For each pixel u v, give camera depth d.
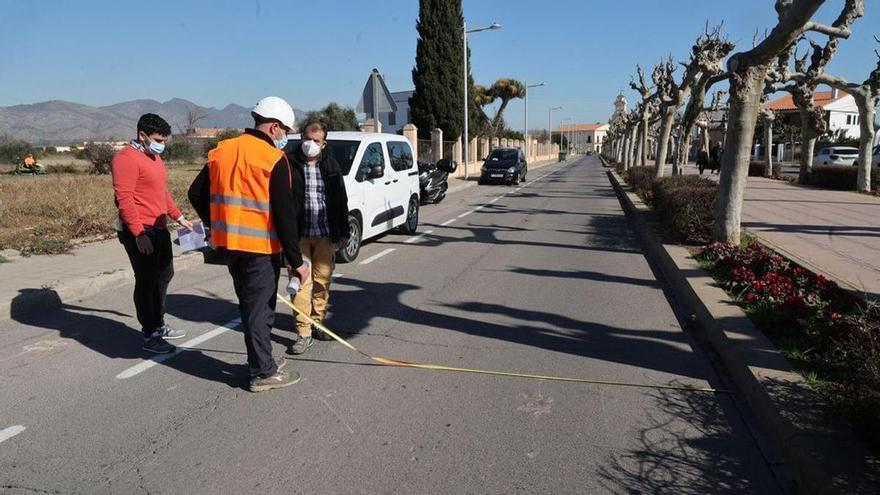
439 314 6.55
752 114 8.77
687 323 6.11
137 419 4.05
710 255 8.44
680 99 19.17
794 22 7.61
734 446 3.72
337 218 5.45
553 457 3.58
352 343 5.59
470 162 39.31
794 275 7.00
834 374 4.26
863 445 3.34
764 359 4.58
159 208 5.13
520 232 12.93
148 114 5.03
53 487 3.25
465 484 3.29
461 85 35.28
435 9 33.84
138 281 5.15
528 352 5.36
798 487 3.28
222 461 3.52
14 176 25.72
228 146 4.25
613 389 4.56
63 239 9.73
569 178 36.44
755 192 20.25
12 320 6.28
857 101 19.44
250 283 4.33
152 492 3.21
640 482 3.32
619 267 9.19
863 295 6.25
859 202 16.69
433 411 4.18
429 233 12.68
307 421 4.02
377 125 15.45
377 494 3.19
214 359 5.18
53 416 4.09
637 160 33.34
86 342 5.61
